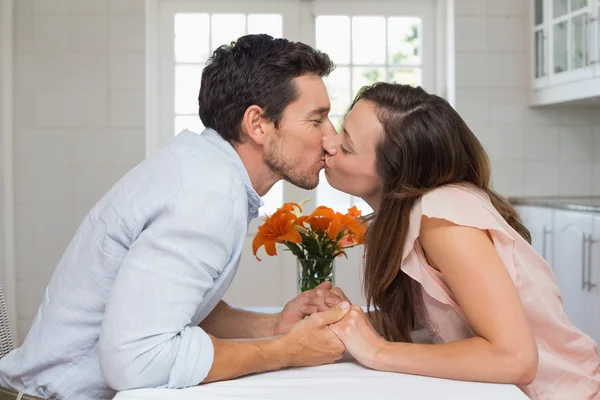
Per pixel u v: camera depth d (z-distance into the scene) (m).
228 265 1.47
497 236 1.55
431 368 1.44
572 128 4.51
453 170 1.63
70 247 1.52
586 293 3.62
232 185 1.43
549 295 1.64
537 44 4.38
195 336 1.37
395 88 1.69
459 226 1.50
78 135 4.39
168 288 1.33
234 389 1.33
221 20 4.67
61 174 4.40
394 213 1.62
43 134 4.39
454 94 4.48
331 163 1.71
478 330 1.45
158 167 1.46
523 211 4.36
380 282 1.66
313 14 4.68
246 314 1.87
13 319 4.39
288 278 4.66
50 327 1.48
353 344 1.52
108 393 1.49
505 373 1.40
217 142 1.57
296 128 1.59
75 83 4.38
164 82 4.66
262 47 1.57
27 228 4.41
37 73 4.37
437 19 4.69
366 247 1.83
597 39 3.74
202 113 1.62
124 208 1.44
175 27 4.65
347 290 4.66
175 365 1.33
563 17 4.05
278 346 1.48
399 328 1.72
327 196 4.74
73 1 4.36
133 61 4.38
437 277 1.58
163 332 1.32
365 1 4.68
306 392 1.32
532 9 4.41
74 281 1.48
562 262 3.88
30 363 1.48
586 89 3.87
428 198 1.55
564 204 3.83
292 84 1.57
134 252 1.35
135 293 1.32
